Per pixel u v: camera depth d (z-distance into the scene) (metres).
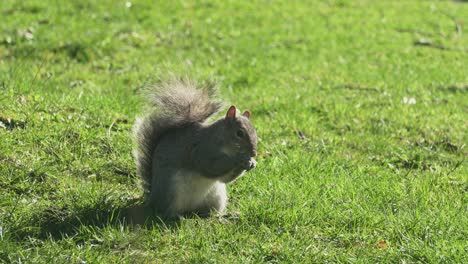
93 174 10.45
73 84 16.88
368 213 9.67
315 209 9.71
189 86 9.76
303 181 10.81
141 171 9.70
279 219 9.39
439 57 23.31
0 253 7.78
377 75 20.05
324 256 8.48
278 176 11.02
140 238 8.46
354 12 29.56
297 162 11.70
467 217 9.84
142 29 23.44
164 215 9.18
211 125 9.16
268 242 8.76
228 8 27.72
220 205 9.59
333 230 9.23
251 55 22.00
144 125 9.67
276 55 22.16
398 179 11.52
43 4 24.64
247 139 9.08
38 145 10.96
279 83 18.83
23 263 7.70
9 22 22.39
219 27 24.98
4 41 20.42
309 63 21.41
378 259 8.51
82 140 11.28
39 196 9.55
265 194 10.19
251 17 26.84
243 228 9.01
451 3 33.84
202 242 8.53
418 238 9.10
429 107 16.41
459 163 12.57
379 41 25.20
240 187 10.60
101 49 20.44
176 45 22.30
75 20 23.45
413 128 14.62
